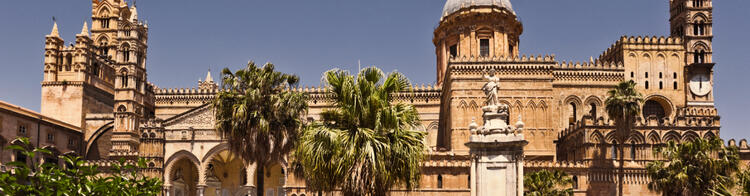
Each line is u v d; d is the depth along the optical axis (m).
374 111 30.33
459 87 81.31
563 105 88.12
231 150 39.66
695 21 91.12
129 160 84.19
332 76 31.38
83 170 21.59
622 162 74.88
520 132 37.72
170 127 83.31
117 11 116.56
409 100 94.94
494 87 39.06
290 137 39.28
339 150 29.47
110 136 100.38
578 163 75.19
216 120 39.84
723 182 55.44
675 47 90.56
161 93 99.56
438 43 101.56
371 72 31.25
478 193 37.28
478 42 94.50
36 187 20.53
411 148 30.19
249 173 78.62
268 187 94.81
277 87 40.03
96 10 116.81
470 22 95.06
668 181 56.78
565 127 87.62
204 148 82.31
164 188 81.62
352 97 30.14
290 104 39.06
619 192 74.50
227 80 39.38
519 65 81.94
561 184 61.28
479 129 38.00
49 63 100.12
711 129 76.44
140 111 97.62
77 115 98.62
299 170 40.16
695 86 89.38
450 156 77.44
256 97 38.06
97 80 104.44
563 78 88.56
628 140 76.25
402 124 31.16
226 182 95.88
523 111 81.19
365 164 29.42
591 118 76.44
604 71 89.12
